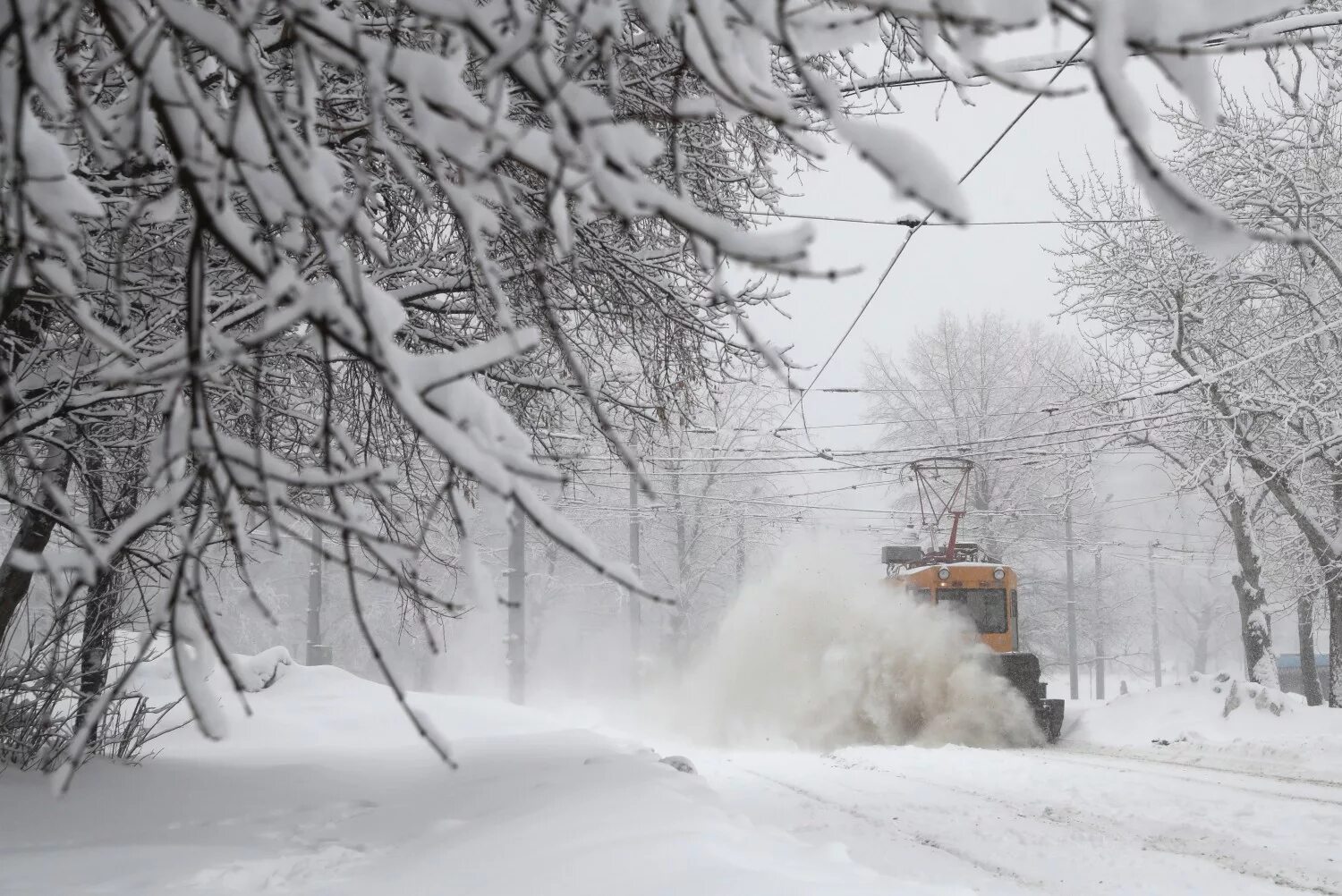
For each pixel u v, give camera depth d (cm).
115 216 786
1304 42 321
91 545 370
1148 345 3628
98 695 1283
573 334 1335
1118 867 1191
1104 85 308
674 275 1202
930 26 356
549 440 1404
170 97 391
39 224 426
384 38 636
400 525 1184
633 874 766
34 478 1060
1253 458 3153
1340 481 3297
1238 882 1121
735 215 1366
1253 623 3634
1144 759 2536
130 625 1400
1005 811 1595
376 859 927
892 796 1761
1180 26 308
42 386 870
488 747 1819
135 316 866
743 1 373
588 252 1062
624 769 1247
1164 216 309
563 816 976
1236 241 304
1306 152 3070
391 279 1154
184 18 370
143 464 1072
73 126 521
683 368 1340
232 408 1008
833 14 418
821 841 1336
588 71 821
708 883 729
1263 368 3148
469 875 819
